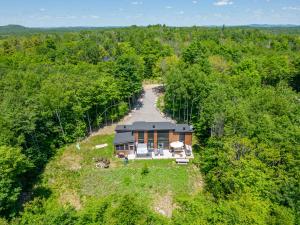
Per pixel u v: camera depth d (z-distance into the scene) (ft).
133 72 197.77
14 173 99.96
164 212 104.53
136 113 198.18
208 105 147.02
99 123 177.68
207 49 293.43
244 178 85.05
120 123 182.39
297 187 78.43
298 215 69.21
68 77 182.70
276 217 65.62
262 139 102.99
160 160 139.23
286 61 255.09
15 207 100.22
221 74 218.79
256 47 370.53
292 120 123.85
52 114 145.59
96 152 146.82
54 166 134.41
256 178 83.10
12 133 115.03
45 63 277.44
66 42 429.38
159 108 207.10
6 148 99.40
